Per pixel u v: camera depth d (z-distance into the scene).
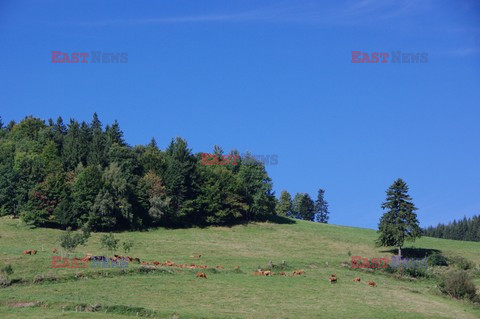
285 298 75.69
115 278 78.75
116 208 135.25
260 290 79.12
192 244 122.50
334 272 98.81
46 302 64.25
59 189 134.62
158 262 92.75
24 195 137.50
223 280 83.62
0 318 58.50
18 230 125.00
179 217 146.00
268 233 143.00
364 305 75.19
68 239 91.88
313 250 124.88
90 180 135.38
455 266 113.06
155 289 75.00
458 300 85.06
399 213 123.56
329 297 78.25
